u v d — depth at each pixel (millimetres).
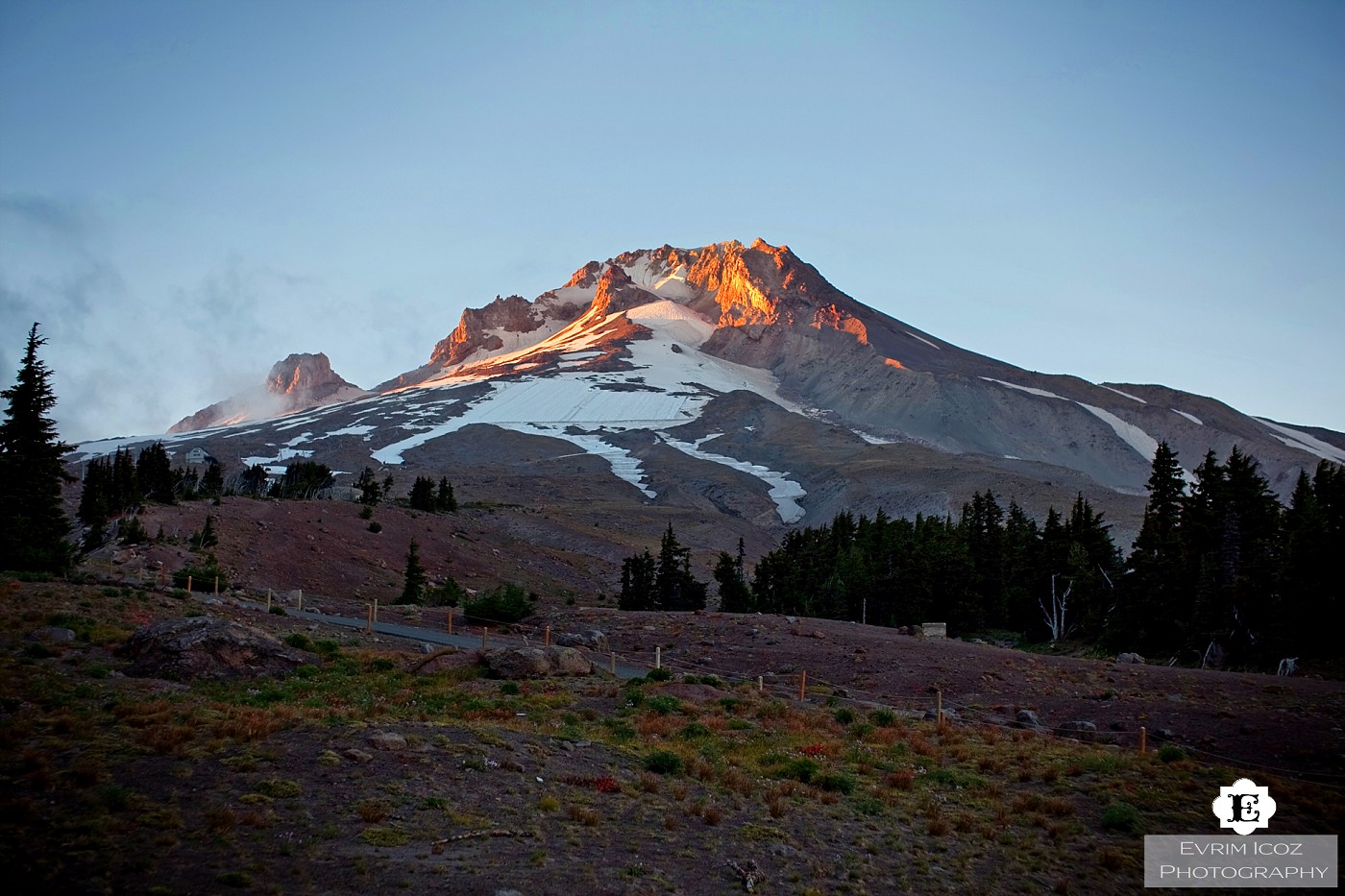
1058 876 20547
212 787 17281
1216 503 66500
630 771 22984
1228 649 57125
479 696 29797
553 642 49531
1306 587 52812
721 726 29625
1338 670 48562
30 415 52031
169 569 58750
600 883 16156
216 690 25781
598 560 129750
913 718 35031
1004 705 38125
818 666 45281
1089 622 72312
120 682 24672
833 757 27859
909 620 81375
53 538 49594
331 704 25625
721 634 52562
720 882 17359
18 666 24109
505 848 16984
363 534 93000
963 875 20000
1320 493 68188
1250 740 31891
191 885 13586
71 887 13039
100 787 16531
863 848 20641
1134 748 31344
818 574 93000
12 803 15008
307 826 16328
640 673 41188
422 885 14812
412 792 18641
